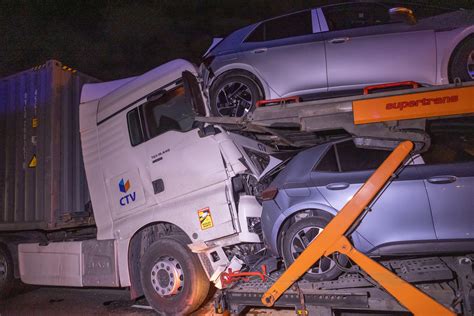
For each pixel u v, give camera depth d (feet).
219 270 18.30
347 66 18.84
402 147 15.02
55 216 24.64
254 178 19.98
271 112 16.74
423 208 15.31
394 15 17.28
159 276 19.38
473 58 17.71
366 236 15.81
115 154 21.48
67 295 26.48
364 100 15.19
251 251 19.45
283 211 17.33
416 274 14.61
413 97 14.60
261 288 16.31
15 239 27.04
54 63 25.54
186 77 18.52
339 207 16.40
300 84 19.43
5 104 27.61
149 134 20.63
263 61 20.04
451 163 15.53
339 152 17.33
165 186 19.75
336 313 16.46
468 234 14.84
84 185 26.55
